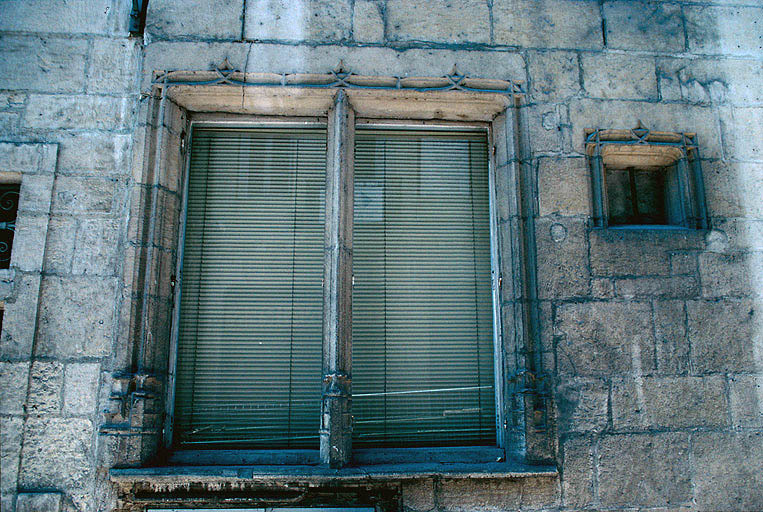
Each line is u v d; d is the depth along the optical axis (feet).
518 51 11.80
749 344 10.86
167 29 11.37
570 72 11.80
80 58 11.27
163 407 10.42
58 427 9.77
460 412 11.09
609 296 10.84
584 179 11.33
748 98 12.07
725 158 11.73
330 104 11.57
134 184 10.65
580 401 10.37
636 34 12.16
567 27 12.05
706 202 11.47
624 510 9.98
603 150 11.64
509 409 10.55
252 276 11.37
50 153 10.77
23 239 10.38
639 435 10.30
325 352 10.52
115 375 9.84
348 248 11.00
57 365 9.98
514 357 10.63
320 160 11.99
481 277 11.71
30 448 9.66
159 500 9.53
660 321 10.81
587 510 9.95
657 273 11.02
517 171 11.23
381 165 12.07
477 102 11.67
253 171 11.87
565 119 11.56
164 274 10.70
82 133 10.93
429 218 11.89
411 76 11.41
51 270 10.32
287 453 10.43
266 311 11.23
